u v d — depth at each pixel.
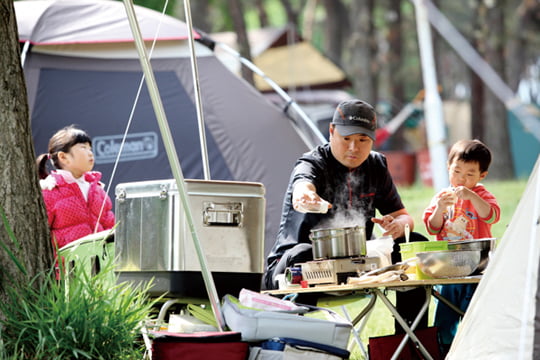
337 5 57.22
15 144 7.57
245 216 7.96
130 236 7.98
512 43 50.25
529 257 6.63
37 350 6.78
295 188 8.81
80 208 10.46
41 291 7.18
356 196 9.42
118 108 13.85
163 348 6.88
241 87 14.66
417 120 37.50
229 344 6.85
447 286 8.93
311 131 15.10
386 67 60.50
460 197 8.98
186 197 7.43
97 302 7.20
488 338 6.70
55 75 13.73
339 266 7.88
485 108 44.34
